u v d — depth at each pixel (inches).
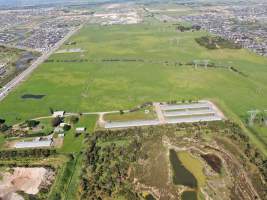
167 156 5300.2
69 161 5231.3
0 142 5984.3
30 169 5093.5
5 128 6412.4
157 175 4859.7
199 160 5216.5
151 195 4480.8
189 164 5142.7
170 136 5900.6
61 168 5078.7
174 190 4559.5
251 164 5064.0
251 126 6181.1
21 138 6067.9
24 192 4584.2
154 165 5088.6
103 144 5728.3
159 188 4598.9
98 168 5044.3
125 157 5300.2
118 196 4441.4
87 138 5940.0
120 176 4847.4
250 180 4702.3
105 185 4653.1
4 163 5290.4
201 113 6722.4
